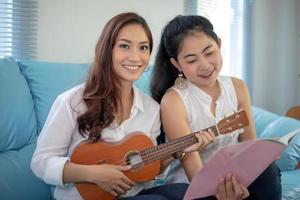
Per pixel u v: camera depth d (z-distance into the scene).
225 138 1.29
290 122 1.87
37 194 1.41
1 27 1.75
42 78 1.58
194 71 1.24
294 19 3.16
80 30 1.99
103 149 1.14
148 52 1.21
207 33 1.23
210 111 1.31
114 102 1.17
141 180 1.17
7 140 1.41
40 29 1.86
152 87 1.42
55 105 1.17
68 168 1.07
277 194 1.17
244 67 2.88
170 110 1.27
